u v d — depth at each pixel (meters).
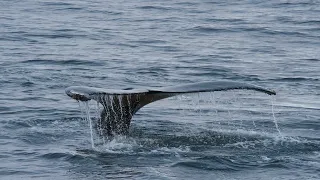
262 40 78.56
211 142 34.06
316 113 42.91
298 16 99.12
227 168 29.94
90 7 108.06
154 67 60.50
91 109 41.94
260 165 30.41
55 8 105.50
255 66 62.09
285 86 52.94
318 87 52.59
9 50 67.81
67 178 28.25
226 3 116.25
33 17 94.81
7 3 111.06
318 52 70.81
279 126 38.94
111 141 33.31
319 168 30.06
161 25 89.75
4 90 48.62
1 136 35.12
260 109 44.16
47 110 41.94
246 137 35.38
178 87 31.47
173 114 41.75
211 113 42.50
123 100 33.22
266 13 102.94
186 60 64.69
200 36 81.06
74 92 28.92
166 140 34.12
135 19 95.31
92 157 31.05
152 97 33.03
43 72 56.41
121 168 29.52
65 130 36.38
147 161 30.50
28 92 48.16
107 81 53.75
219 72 58.75
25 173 29.06
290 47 73.94
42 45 71.62
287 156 31.83
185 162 30.44
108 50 69.62
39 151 32.34
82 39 76.50
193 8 109.56
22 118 39.53
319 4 113.62
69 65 60.38
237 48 72.81
